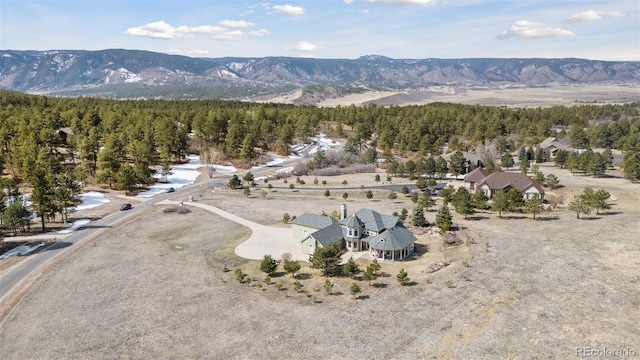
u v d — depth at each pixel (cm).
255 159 15738
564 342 4166
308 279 5944
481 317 4716
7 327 4747
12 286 5741
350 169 14062
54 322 4847
